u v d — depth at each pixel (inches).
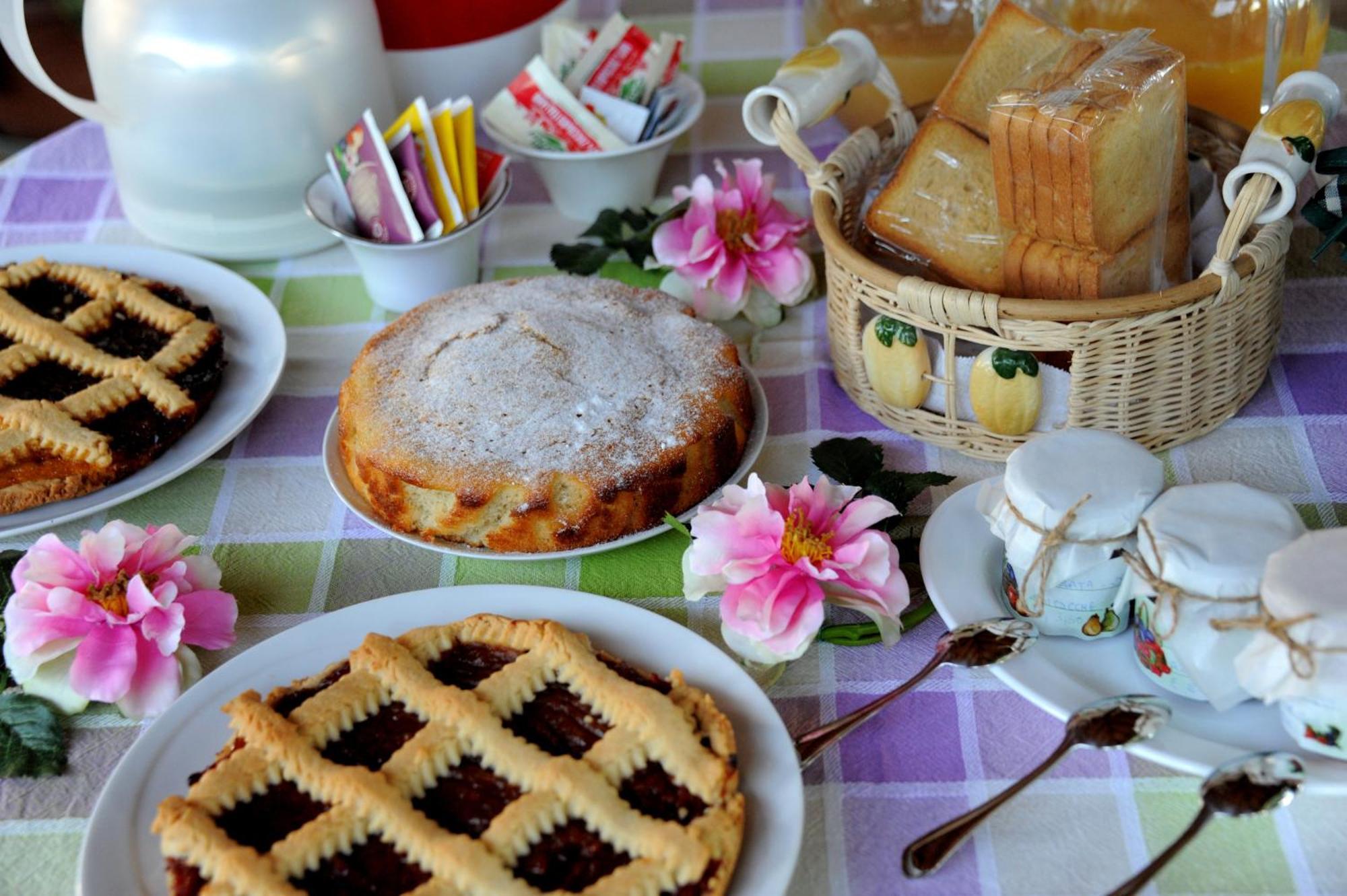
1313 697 21.6
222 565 31.7
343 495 32.1
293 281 43.6
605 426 30.9
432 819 22.2
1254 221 28.5
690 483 31.0
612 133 42.4
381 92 44.2
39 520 31.7
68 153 52.4
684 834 21.3
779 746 23.9
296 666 26.7
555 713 24.5
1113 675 25.5
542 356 32.8
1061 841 23.4
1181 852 22.8
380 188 38.5
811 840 23.8
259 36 39.6
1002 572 27.4
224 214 42.8
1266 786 21.6
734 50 56.9
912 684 25.1
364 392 32.8
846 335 34.2
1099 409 30.9
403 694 24.8
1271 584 21.6
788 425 35.3
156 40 39.3
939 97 34.5
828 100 33.9
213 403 36.4
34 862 24.3
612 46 43.9
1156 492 24.8
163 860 22.5
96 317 37.6
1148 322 29.0
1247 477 31.6
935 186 33.5
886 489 30.6
